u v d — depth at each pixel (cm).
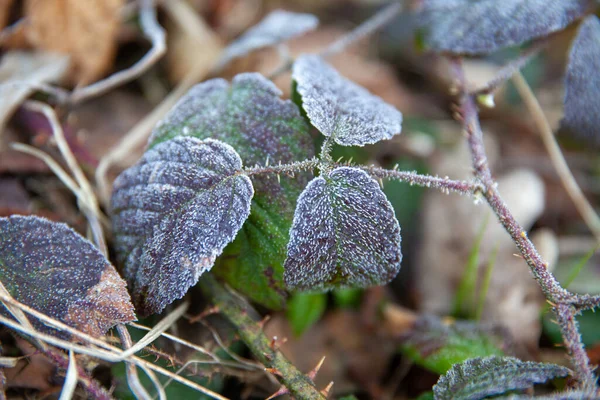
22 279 33
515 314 39
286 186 34
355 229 33
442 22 38
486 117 47
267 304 35
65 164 39
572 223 43
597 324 38
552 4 37
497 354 36
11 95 39
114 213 35
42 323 33
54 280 33
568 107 38
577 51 37
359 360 38
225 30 47
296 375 34
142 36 44
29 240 33
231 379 36
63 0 41
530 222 42
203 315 35
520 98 46
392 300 40
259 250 34
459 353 36
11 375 34
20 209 38
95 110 42
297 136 34
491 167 44
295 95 36
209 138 33
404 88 49
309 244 33
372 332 39
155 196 33
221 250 32
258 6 50
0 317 32
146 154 34
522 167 45
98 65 42
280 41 40
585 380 32
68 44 41
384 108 35
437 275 41
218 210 33
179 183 33
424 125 45
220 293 35
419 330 38
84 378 33
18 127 40
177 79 45
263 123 34
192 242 33
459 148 44
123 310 33
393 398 38
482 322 38
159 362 35
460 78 38
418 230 41
